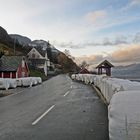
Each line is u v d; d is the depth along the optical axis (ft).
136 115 16.75
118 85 31.86
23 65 186.80
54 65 463.83
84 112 35.14
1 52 200.54
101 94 59.11
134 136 16.46
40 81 128.06
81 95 58.85
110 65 159.43
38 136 22.57
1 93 70.03
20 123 28.40
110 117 18.07
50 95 60.90
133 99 17.90
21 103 47.01
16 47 374.84
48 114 33.96
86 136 22.24
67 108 39.06
